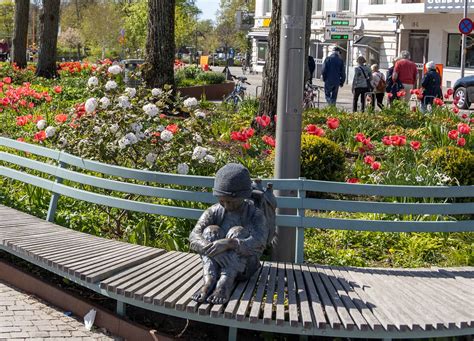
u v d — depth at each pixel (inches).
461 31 705.0
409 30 1128.8
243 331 160.7
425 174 246.4
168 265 171.6
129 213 218.8
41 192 232.2
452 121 414.3
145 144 229.3
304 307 146.6
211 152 244.1
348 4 1258.6
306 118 399.9
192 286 156.6
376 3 1195.9
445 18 1052.5
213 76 793.6
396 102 462.6
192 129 238.1
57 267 166.6
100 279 159.6
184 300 147.6
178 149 228.8
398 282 166.1
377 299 153.3
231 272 151.6
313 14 1362.0
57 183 213.5
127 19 1565.0
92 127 228.8
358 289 159.6
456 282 167.3
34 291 178.4
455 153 254.5
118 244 188.5
